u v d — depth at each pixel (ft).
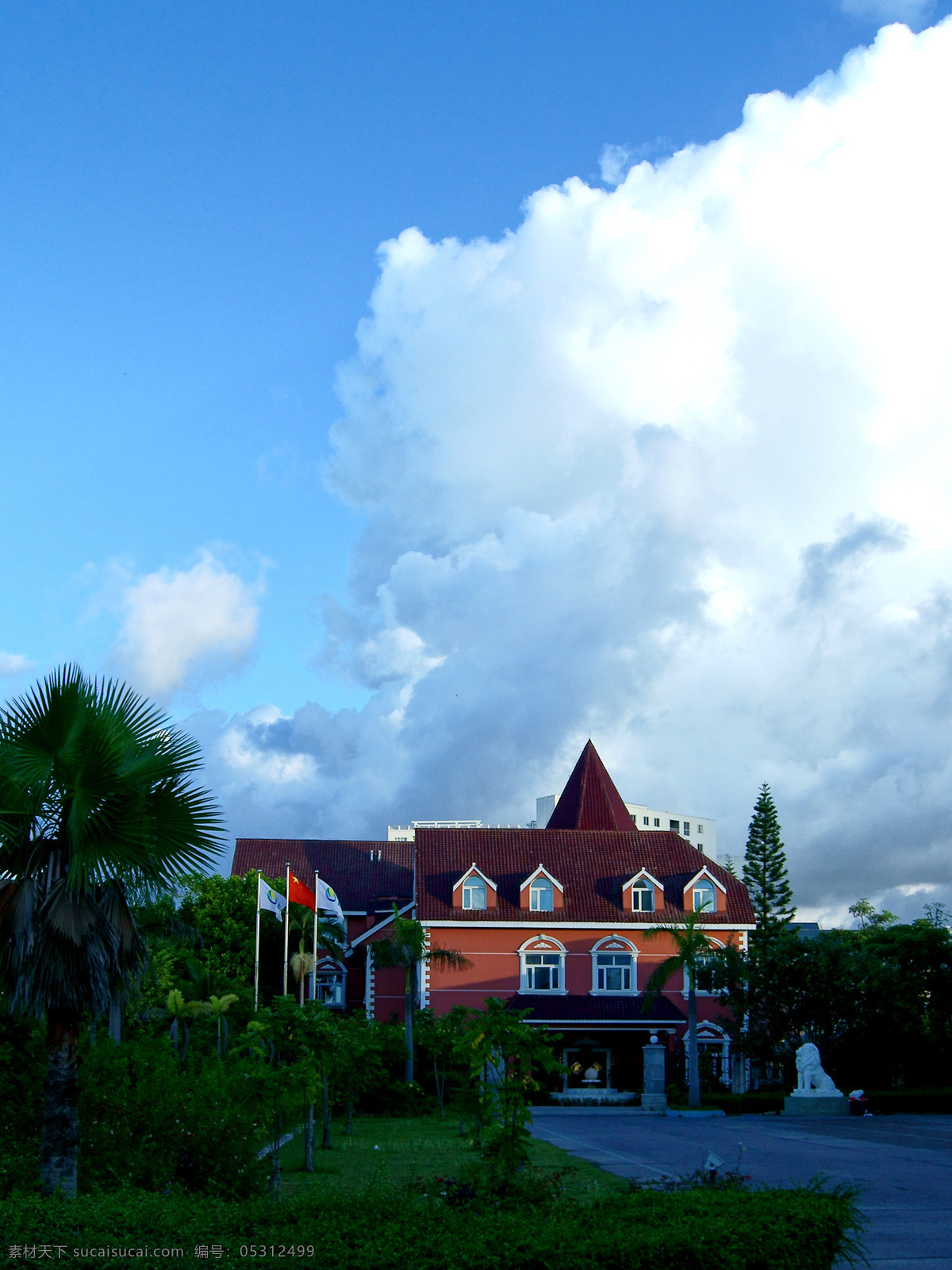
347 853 266.98
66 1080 49.01
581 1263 29.66
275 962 205.67
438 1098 147.23
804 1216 33.12
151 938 159.94
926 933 186.91
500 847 221.66
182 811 54.39
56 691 51.21
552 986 202.28
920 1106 159.22
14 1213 33.32
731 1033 181.37
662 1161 84.12
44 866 51.13
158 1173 55.83
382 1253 29.94
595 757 261.65
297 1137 103.09
